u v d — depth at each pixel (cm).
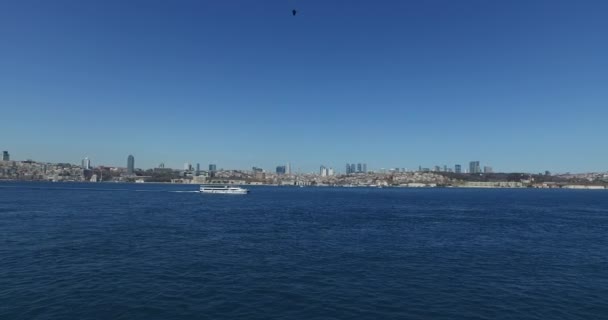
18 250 4238
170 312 2439
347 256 4253
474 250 4741
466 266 3844
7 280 3055
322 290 2956
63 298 2647
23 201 12531
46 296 2683
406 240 5453
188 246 4675
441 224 7656
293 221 7869
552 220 8744
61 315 2347
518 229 6962
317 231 6297
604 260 4225
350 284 3131
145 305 2547
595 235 6244
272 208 11575
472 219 8812
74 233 5541
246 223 7350
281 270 3559
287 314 2455
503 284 3198
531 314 2533
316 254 4334
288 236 5675
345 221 7988
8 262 3666
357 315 2464
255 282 3141
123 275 3259
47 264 3603
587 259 4272
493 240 5572
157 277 3219
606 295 2941
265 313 2464
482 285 3161
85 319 2295
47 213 8494
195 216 8612
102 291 2811
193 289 2916
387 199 18488
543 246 5103
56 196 16150
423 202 16062
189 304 2592
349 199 18088
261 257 4116
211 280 3173
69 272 3322
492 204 15025
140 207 10888
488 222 8162
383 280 3269
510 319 2439
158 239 5159
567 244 5294
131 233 5653
